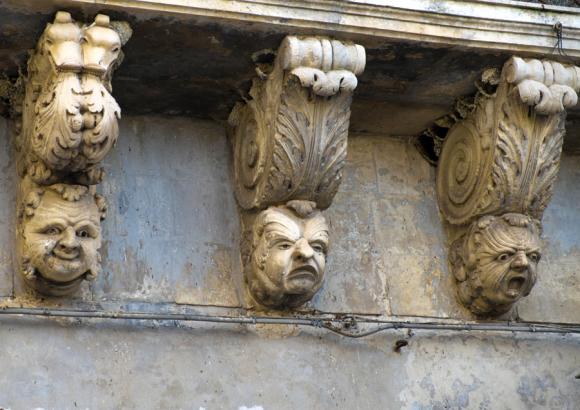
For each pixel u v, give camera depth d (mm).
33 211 12898
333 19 13164
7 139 13477
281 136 13344
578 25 14023
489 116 14250
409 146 15227
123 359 13227
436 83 14203
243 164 14023
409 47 13594
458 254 14750
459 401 14398
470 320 14742
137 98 13883
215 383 13477
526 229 14375
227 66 13523
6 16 12445
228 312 13797
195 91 13867
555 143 14156
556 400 14773
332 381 13945
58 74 12438
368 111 14633
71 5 12438
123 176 13898
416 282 14688
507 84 14000
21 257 12969
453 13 13523
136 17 12695
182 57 13297
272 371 13734
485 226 14383
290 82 13172
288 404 13680
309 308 14125
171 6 12625
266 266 13594
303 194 13641
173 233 13898
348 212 14719
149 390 13211
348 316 14242
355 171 14922
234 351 13656
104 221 13641
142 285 13586
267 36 13156
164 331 13469
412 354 14383
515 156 14031
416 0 13438
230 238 14102
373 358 14211
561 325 15156
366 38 13383
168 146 14195
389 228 14812
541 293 15258
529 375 14773
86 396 12969
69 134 12359
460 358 14570
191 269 13828
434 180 15180
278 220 13609
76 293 13250
